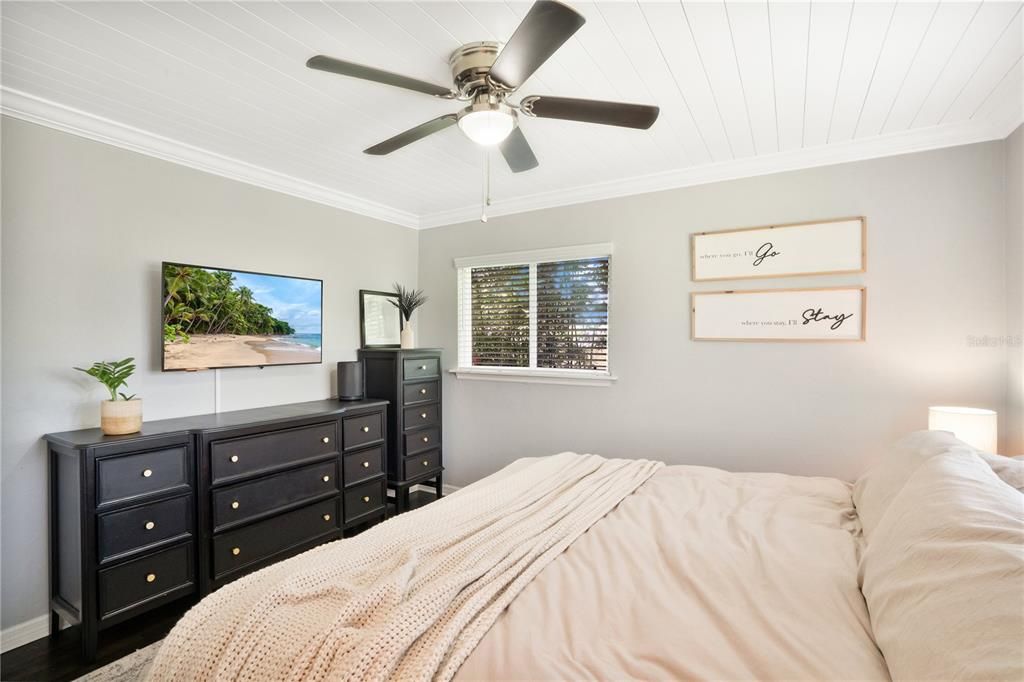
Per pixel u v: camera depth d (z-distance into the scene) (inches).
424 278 167.2
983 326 92.4
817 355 107.1
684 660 36.1
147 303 99.7
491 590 46.4
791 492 76.2
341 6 60.5
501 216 150.7
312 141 102.2
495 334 153.9
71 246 89.2
